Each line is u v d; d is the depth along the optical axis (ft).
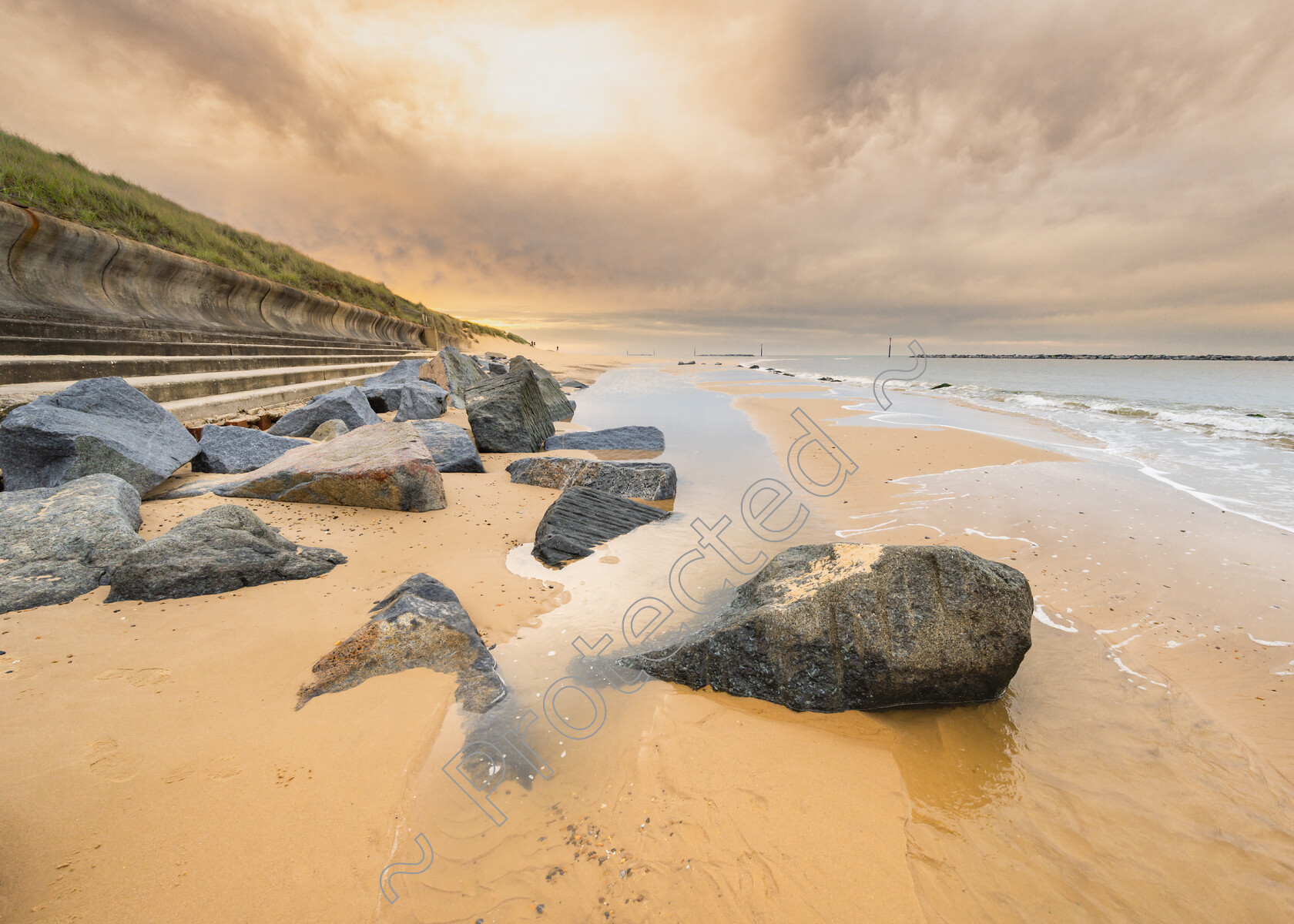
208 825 7.83
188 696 10.27
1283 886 7.70
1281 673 12.27
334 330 83.51
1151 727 10.86
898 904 7.49
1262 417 46.65
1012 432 41.55
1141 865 8.09
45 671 10.48
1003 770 9.95
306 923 6.82
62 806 7.80
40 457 18.51
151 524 17.39
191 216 81.10
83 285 41.81
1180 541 19.51
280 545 16.11
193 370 44.37
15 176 45.60
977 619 11.41
